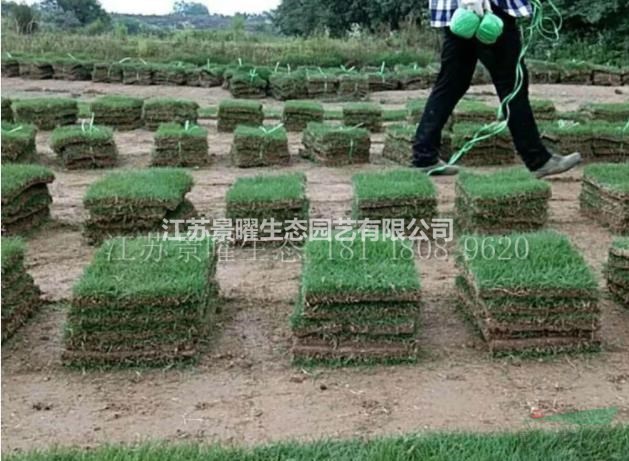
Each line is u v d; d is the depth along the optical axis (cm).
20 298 396
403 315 353
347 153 790
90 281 354
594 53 2016
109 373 347
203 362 358
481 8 611
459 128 788
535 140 676
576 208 629
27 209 552
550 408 317
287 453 278
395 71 1620
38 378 343
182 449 278
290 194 526
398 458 273
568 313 358
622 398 325
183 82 1594
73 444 291
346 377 344
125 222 518
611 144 781
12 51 1866
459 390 332
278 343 379
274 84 1424
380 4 2600
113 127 980
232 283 461
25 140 743
